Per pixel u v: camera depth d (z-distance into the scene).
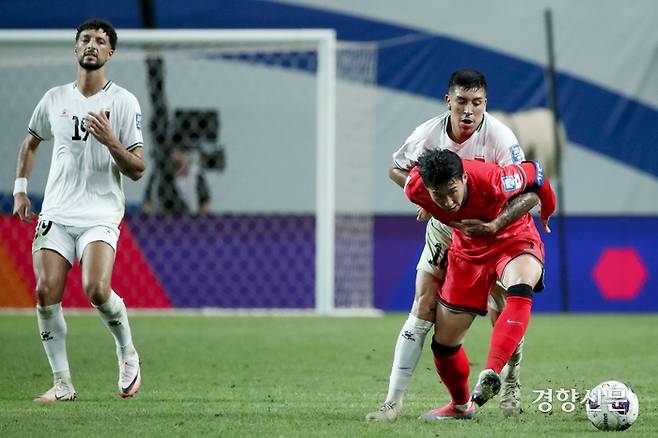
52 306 20.39
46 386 22.62
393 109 42.97
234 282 42.56
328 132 39.47
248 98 43.00
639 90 43.28
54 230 20.55
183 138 42.78
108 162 20.69
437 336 17.94
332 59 39.47
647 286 43.31
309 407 19.67
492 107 43.47
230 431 16.59
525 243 17.50
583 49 43.34
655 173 43.31
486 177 17.06
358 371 25.77
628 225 43.34
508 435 16.23
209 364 26.89
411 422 17.66
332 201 40.16
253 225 42.72
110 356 28.11
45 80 43.66
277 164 42.84
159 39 40.06
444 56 43.22
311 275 42.75
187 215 42.50
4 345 30.27
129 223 42.22
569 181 43.34
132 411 18.89
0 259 41.50
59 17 43.44
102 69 20.89
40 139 21.50
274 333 34.47
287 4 43.44
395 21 43.25
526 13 43.41
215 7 43.50
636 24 43.28
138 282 42.19
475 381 23.73
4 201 42.56
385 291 43.09
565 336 34.09
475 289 17.56
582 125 43.41
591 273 43.25
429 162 16.30
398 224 43.09
